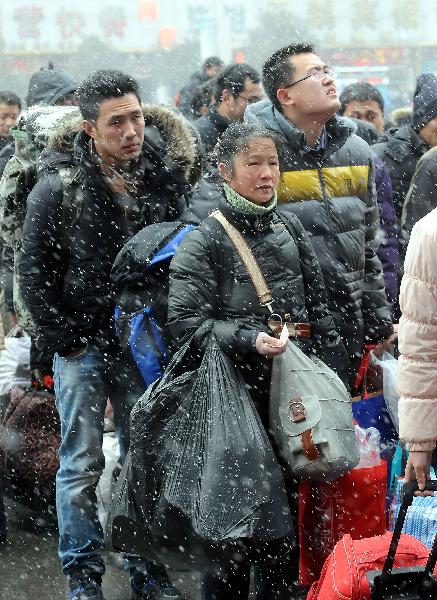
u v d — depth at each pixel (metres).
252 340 6.86
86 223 7.95
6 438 9.84
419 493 6.07
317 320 7.45
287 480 7.31
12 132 8.81
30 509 10.12
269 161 7.15
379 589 5.75
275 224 7.31
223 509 6.65
